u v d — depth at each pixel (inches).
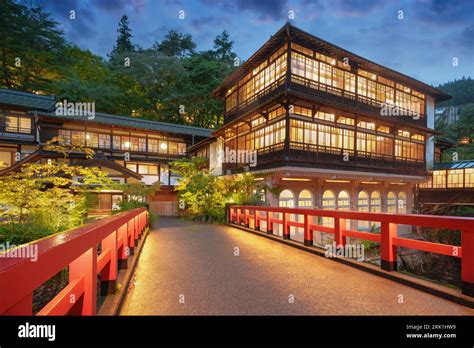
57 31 1221.1
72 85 1066.1
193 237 412.8
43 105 898.1
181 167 842.8
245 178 646.5
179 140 1118.4
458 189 836.6
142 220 399.9
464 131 1390.3
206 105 1370.6
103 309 128.5
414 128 776.9
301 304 149.8
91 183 513.3
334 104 602.2
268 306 147.6
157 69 1332.4
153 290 174.2
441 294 155.9
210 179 697.6
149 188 616.1
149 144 1048.8
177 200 955.3
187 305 149.4
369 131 725.9
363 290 171.0
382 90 770.2
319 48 631.8
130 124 1005.8
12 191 274.7
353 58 669.3
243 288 177.5
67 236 81.0
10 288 46.9
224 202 629.9
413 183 869.2
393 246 200.2
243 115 689.0
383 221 202.4
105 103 1181.1
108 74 1379.2
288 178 635.5
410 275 187.6
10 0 1075.9
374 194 792.3
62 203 313.9
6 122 839.1
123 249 212.5
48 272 60.5
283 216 356.5
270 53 656.4
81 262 97.9
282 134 596.1
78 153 842.8
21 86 1093.8
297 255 278.5
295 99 561.0
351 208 730.8
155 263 248.2
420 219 169.8
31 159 773.9
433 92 883.4
